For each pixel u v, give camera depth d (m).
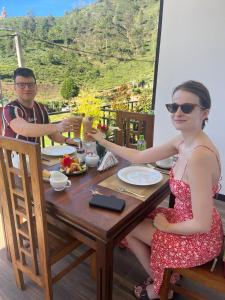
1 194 1.22
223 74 2.44
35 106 1.85
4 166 1.12
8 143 1.01
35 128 1.53
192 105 1.04
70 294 1.46
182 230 1.08
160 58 2.79
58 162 1.60
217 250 1.16
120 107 3.75
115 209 1.05
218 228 1.18
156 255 1.20
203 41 2.47
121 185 1.31
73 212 1.03
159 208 1.43
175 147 1.37
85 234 1.10
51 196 1.16
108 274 1.04
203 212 1.00
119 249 1.86
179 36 2.59
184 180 1.13
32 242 1.17
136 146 2.05
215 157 1.04
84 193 1.20
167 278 1.19
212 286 1.06
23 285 1.47
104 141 1.63
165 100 2.87
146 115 2.00
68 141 1.94
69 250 1.25
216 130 2.62
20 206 1.23
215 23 2.36
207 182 1.00
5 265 1.68
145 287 1.44
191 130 1.10
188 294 1.20
